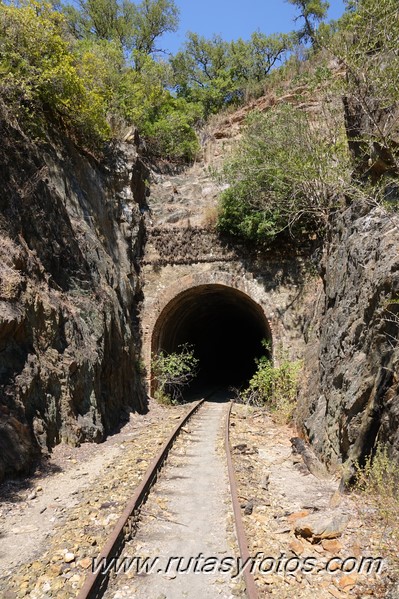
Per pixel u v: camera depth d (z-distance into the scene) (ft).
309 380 34.01
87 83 46.39
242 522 17.25
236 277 49.93
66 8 100.27
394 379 18.60
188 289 50.85
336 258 31.73
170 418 42.16
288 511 19.42
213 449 30.71
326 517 17.31
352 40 31.12
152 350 50.44
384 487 17.78
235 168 49.62
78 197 40.78
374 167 28.40
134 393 44.01
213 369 92.48
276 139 45.39
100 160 49.57
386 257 21.04
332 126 41.11
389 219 23.35
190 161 69.82
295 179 40.14
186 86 121.60
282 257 49.39
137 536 16.69
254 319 67.77
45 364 28.14
